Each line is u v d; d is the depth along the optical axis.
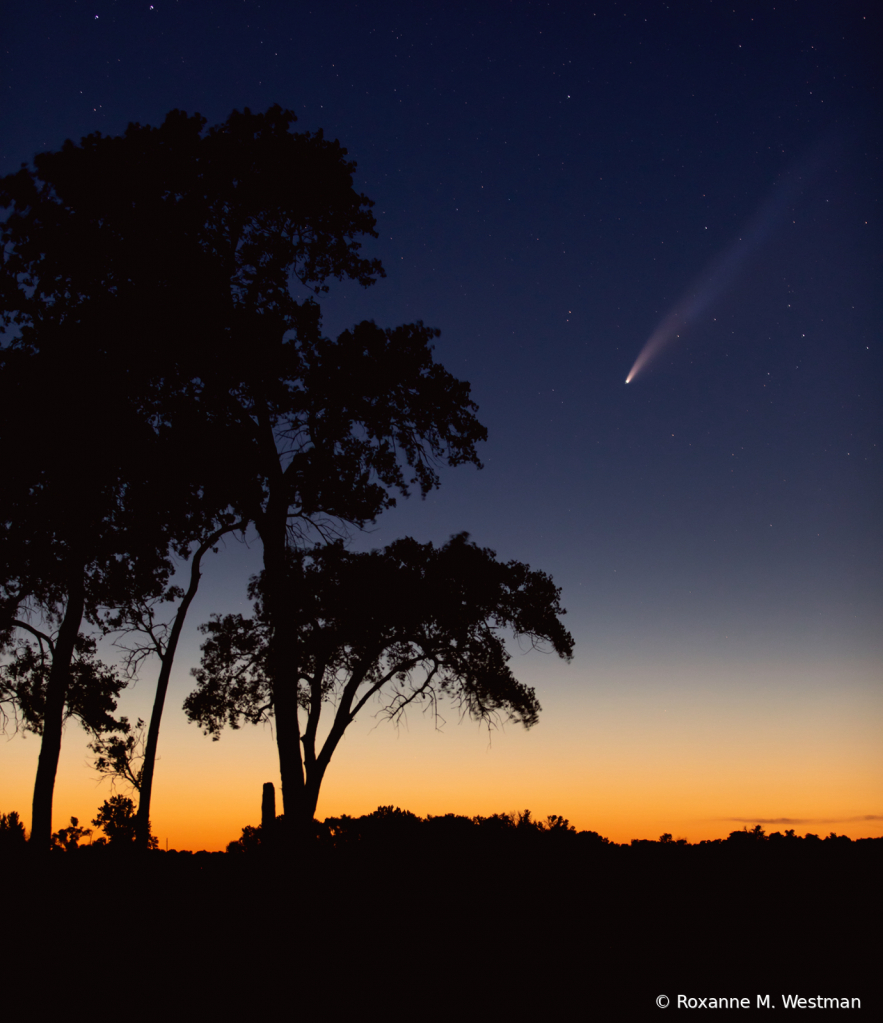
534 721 20.53
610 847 17.30
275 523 18.61
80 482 17.86
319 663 19.91
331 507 19.17
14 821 18.27
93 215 18.09
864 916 12.38
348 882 14.44
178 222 18.03
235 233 19.34
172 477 17.59
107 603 22.20
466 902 13.43
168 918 12.57
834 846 16.98
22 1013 9.26
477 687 20.31
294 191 19.09
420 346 19.50
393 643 20.58
